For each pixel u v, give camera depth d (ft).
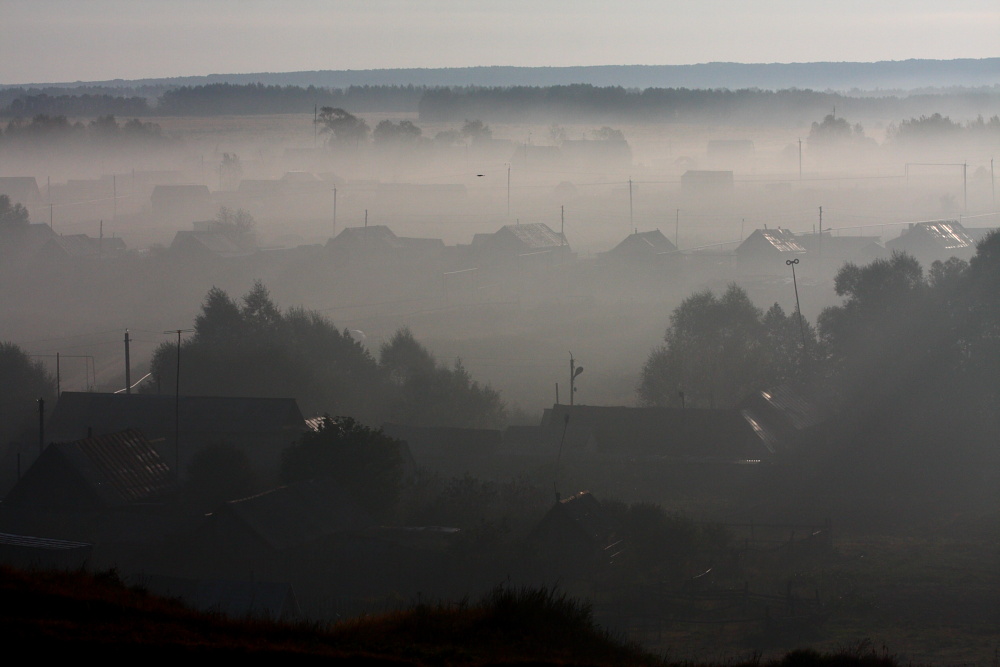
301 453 408.05
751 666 208.13
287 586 272.92
